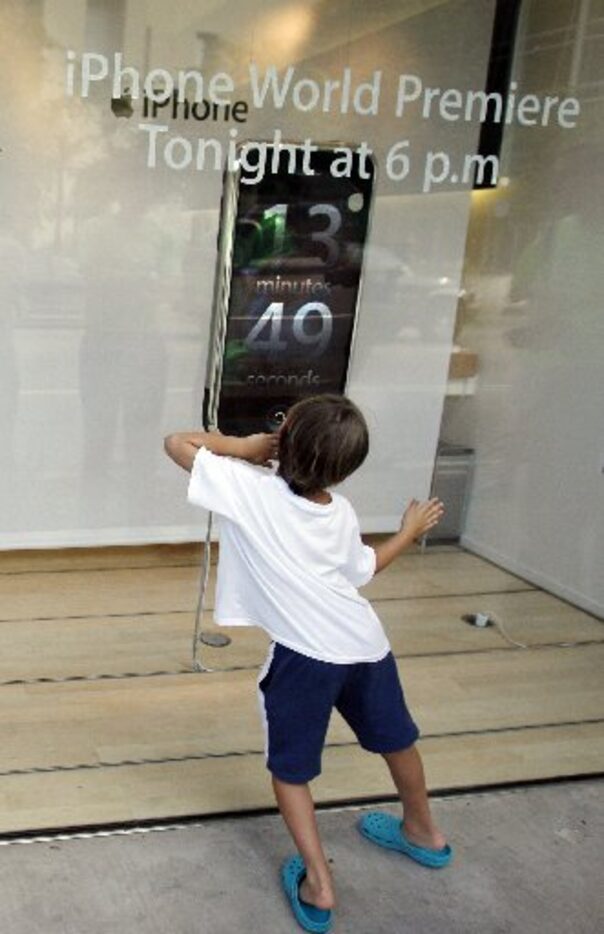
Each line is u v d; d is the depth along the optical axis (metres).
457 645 3.69
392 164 3.39
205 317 3.57
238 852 2.45
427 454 3.81
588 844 2.61
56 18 3.16
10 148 3.38
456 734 3.13
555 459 3.89
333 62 3.22
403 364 3.70
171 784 2.73
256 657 3.49
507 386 3.85
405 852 2.48
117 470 3.82
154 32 3.13
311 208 3.39
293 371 3.56
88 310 3.65
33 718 3.01
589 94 3.60
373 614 2.30
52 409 3.74
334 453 2.12
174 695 3.21
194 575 3.69
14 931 2.11
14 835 2.43
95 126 3.33
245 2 3.12
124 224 3.52
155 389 3.75
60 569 3.83
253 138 3.25
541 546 3.91
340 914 2.26
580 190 3.74
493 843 2.58
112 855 2.39
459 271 3.67
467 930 2.25
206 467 2.20
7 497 3.77
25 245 3.53
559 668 3.64
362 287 3.56
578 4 3.45
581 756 3.07
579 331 3.87
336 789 2.75
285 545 2.16
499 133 3.50
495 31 3.37
